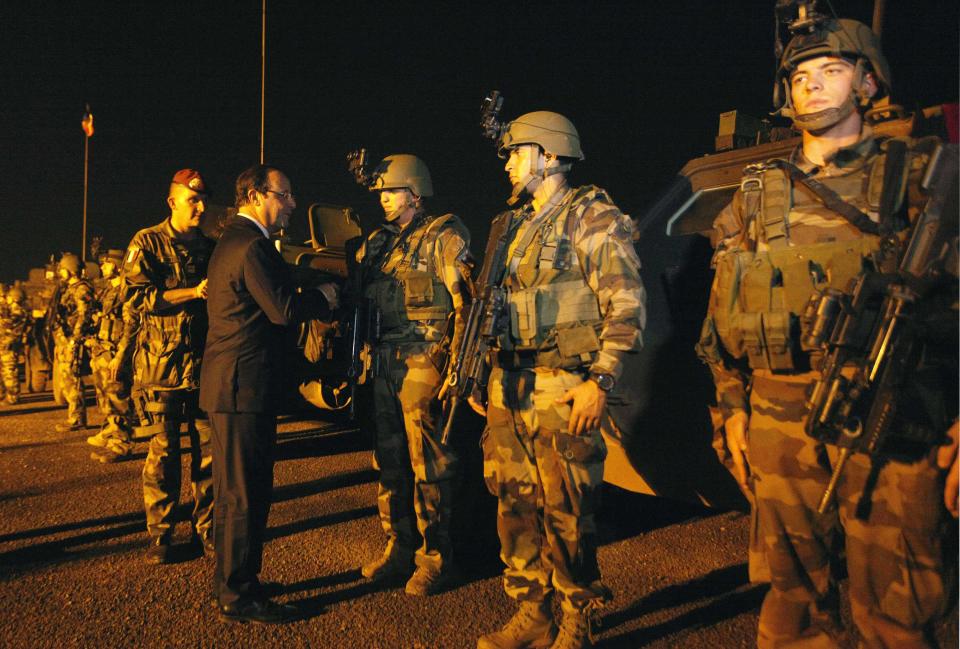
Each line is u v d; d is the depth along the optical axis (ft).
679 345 9.27
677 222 10.01
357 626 9.12
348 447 20.27
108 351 18.69
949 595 5.26
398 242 10.70
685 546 11.96
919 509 5.17
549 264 7.86
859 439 5.11
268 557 11.62
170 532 11.47
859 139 5.83
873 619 5.41
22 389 35.76
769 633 6.04
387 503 10.62
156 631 8.97
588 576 7.93
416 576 10.15
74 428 23.41
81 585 10.44
